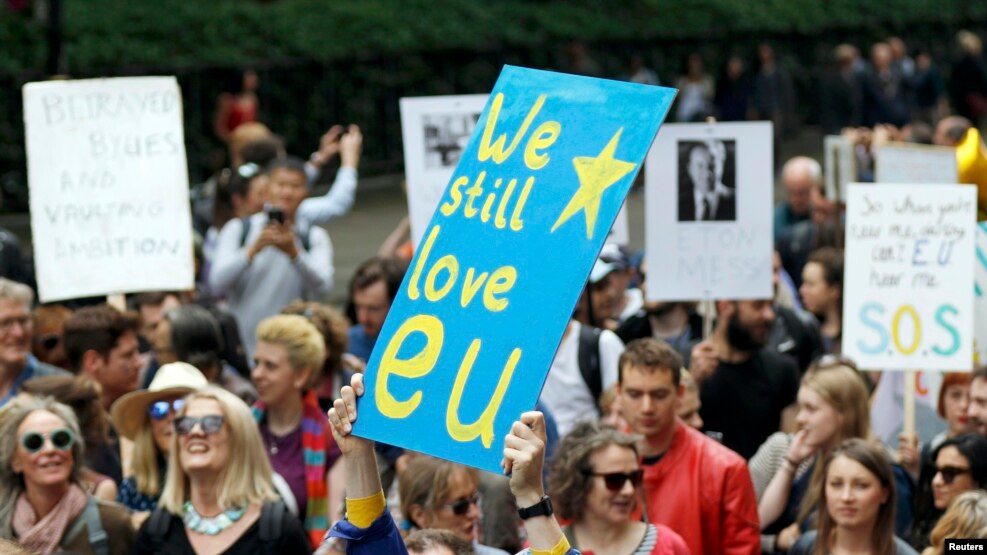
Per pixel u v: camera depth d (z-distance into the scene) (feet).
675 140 99.81
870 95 286.66
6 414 73.46
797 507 82.38
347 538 50.57
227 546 72.69
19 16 215.31
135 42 227.40
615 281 114.01
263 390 84.89
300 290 114.83
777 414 92.73
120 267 98.99
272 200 118.32
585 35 290.35
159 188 99.66
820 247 133.90
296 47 245.24
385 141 257.96
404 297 50.62
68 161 99.30
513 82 51.42
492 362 48.34
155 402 81.51
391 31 259.80
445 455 48.39
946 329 89.86
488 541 77.92
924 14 368.68
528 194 49.60
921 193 90.68
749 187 99.45
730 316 92.73
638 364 76.79
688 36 311.47
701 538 76.69
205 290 112.98
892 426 95.35
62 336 91.09
